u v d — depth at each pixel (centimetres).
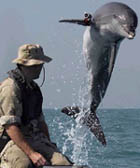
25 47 570
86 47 689
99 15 656
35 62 561
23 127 582
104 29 652
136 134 2242
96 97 748
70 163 565
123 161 1253
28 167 549
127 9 648
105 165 1164
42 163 547
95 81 723
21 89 562
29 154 552
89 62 704
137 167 1164
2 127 567
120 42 679
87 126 765
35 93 577
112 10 651
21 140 552
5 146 570
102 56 689
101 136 745
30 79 570
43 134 604
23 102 566
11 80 564
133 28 632
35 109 584
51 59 579
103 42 671
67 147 1417
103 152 1403
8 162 556
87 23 655
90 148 1485
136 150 1500
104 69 706
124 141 1855
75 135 781
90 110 764
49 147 584
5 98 555
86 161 1201
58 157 568
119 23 638
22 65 566
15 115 557
